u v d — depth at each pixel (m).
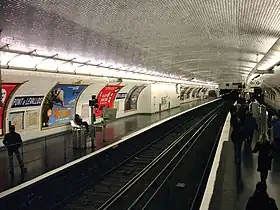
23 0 6.07
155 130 23.64
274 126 9.27
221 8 7.43
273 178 8.23
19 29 7.47
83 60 12.70
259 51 14.05
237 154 9.80
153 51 14.44
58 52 10.55
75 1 6.44
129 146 17.86
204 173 13.77
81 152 13.80
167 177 13.79
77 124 17.47
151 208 10.73
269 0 6.44
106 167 14.62
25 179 9.86
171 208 10.78
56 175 10.76
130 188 12.62
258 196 4.77
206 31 10.55
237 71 33.06
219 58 19.52
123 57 14.38
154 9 7.45
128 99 30.19
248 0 6.68
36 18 7.11
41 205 9.91
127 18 8.20
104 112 17.14
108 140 16.81
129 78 20.70
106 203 10.59
